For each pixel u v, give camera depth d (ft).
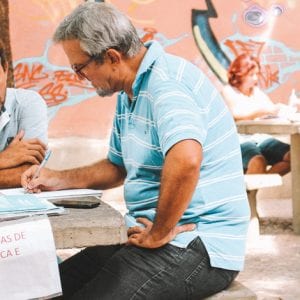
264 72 27.32
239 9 27.07
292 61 27.55
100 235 7.48
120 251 8.77
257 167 21.04
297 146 20.67
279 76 27.45
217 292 8.92
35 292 7.17
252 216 20.12
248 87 27.12
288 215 23.79
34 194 9.39
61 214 7.92
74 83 25.88
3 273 7.06
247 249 18.93
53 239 7.29
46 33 25.63
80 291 8.43
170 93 8.48
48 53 25.67
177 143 8.10
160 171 8.98
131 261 8.54
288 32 27.48
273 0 27.27
